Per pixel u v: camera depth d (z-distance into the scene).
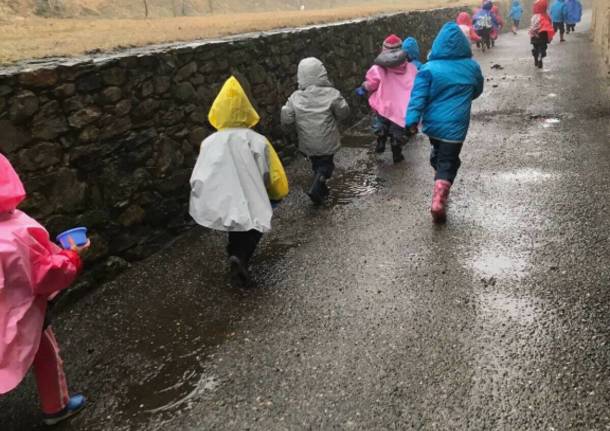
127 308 3.97
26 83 3.69
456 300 3.67
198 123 5.35
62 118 3.95
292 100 5.59
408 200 5.55
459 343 3.23
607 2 12.55
